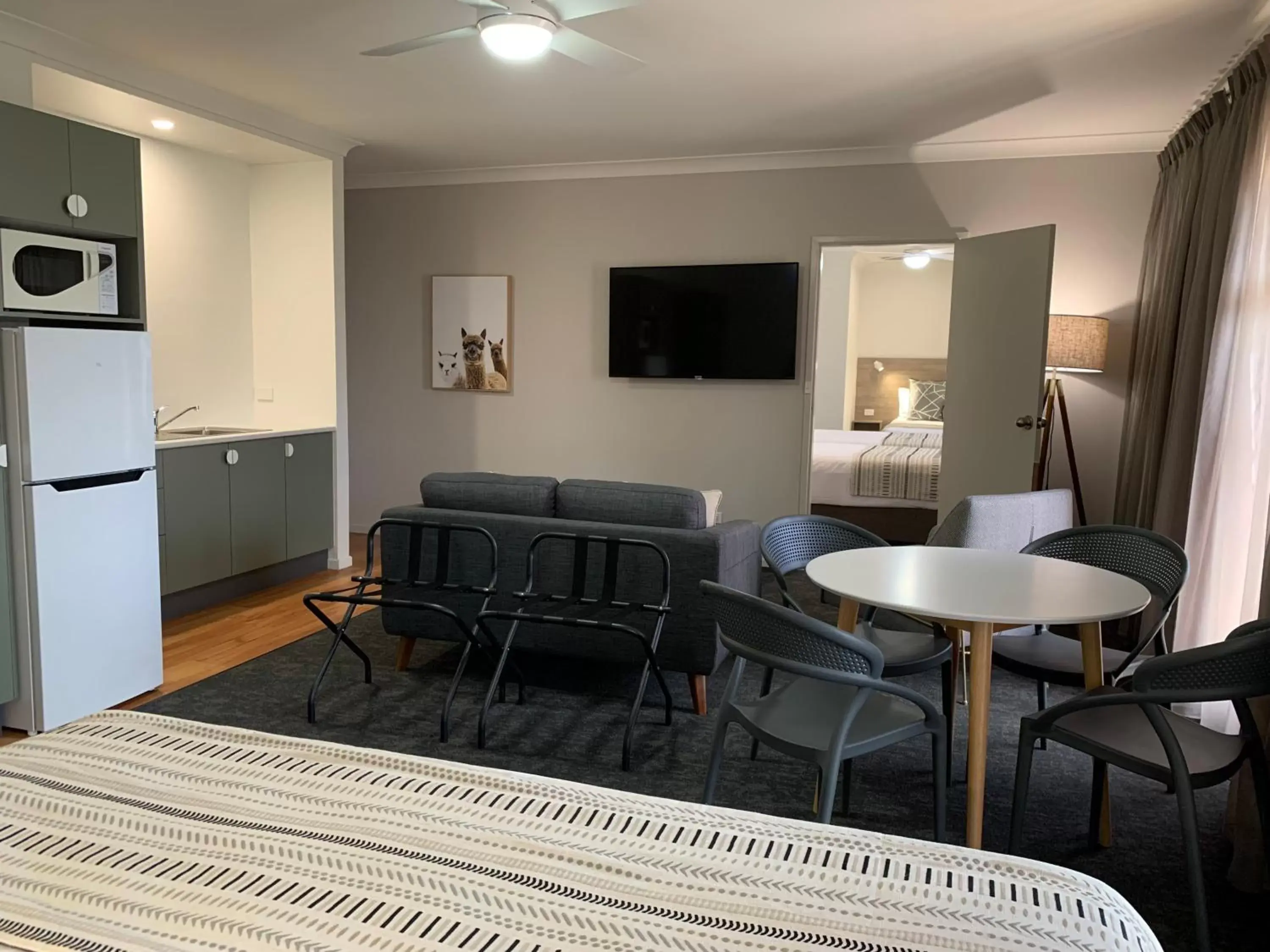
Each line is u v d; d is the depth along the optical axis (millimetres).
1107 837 2422
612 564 3137
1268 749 2170
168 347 5039
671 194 5914
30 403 2898
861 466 6547
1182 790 1843
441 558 3393
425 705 3400
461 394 6520
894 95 4352
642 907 946
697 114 4734
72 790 1174
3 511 2936
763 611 1954
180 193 5039
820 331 9258
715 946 883
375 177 6480
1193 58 3732
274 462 4930
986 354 5125
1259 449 3121
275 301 5508
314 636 4219
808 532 3076
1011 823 2340
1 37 3459
